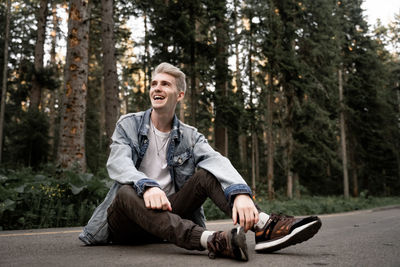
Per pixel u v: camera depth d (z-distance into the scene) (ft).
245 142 81.35
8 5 53.83
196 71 44.52
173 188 6.69
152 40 44.65
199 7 43.98
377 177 90.58
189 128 6.83
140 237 6.63
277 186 73.56
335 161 58.23
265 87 54.44
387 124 88.43
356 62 82.02
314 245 7.17
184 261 4.76
